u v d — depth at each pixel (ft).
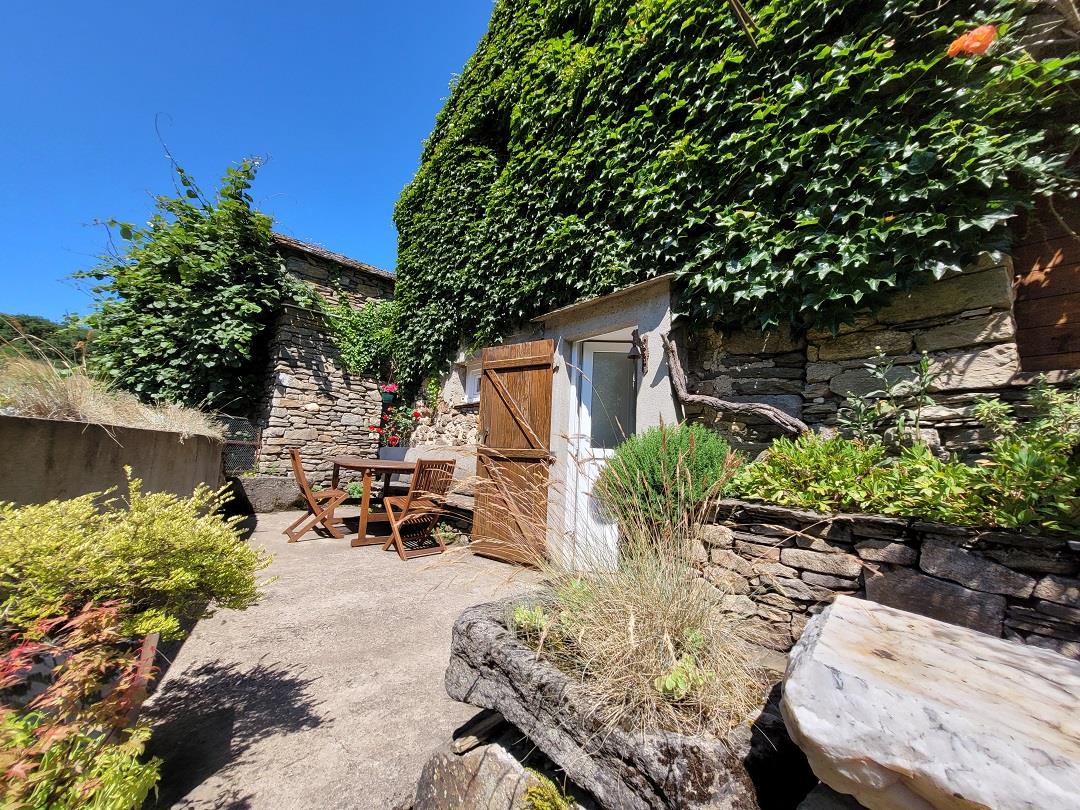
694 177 9.77
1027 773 1.81
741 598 6.59
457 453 18.01
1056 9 6.56
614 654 3.92
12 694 3.62
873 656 2.69
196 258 20.90
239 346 21.39
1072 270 6.93
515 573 6.14
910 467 5.79
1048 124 6.70
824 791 2.68
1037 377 6.24
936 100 7.17
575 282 12.69
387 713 5.98
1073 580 4.25
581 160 12.41
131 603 4.28
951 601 4.90
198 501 5.61
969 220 6.67
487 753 4.20
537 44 14.88
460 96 19.43
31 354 8.21
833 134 8.04
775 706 3.71
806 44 8.48
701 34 9.87
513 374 13.83
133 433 8.59
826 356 8.41
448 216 18.88
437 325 19.10
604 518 6.97
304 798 4.54
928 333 7.31
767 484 6.84
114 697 3.72
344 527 18.12
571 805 3.54
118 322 20.54
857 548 5.69
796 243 8.21
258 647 7.78
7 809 2.72
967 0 7.09
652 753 3.09
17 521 4.25
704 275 9.45
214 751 5.18
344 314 25.38
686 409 10.18
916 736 2.08
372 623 8.80
